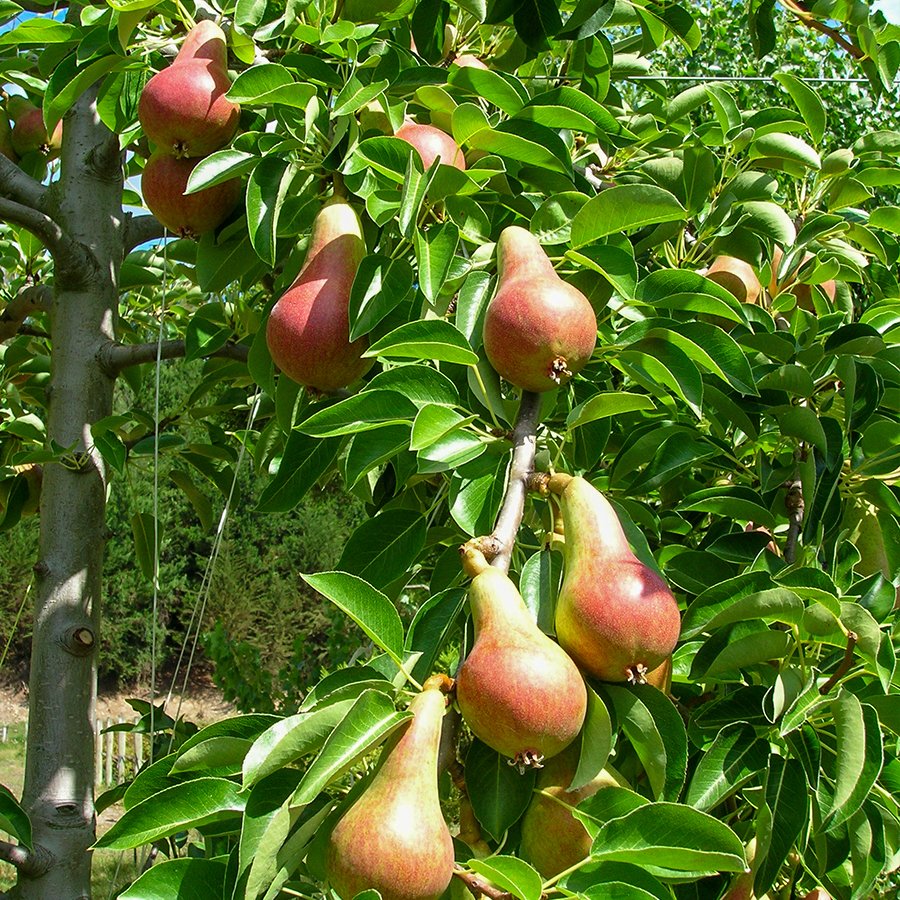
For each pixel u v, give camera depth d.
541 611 1.51
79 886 2.19
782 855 1.50
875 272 2.82
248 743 1.39
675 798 1.41
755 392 1.82
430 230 1.74
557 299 1.54
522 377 1.55
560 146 2.04
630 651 1.35
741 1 6.70
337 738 1.20
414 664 1.46
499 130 2.04
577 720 1.28
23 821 1.80
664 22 2.60
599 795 1.35
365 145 1.76
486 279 1.77
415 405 1.60
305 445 1.97
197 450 3.13
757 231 2.52
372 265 1.73
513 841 1.50
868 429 2.01
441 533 2.16
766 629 1.60
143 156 2.73
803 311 2.44
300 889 1.58
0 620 13.21
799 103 2.66
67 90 2.12
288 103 1.87
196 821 1.36
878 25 2.89
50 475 2.38
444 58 2.45
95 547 2.38
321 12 2.15
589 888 1.23
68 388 2.41
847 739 1.47
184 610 13.51
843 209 2.93
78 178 2.49
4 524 3.11
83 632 2.28
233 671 4.83
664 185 2.52
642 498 2.54
